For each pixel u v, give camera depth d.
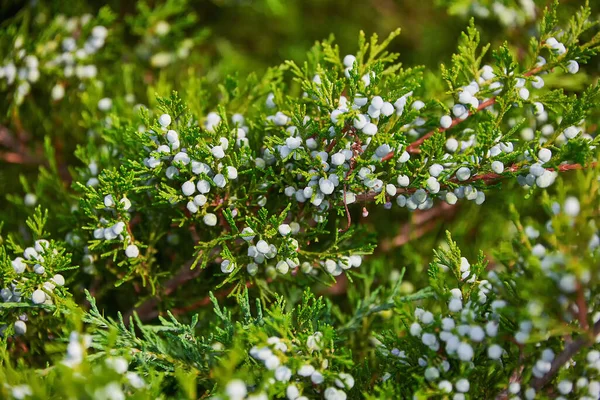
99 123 0.80
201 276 0.76
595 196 0.66
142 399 0.64
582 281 0.64
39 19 0.84
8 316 0.72
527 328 0.65
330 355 0.67
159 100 0.71
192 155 0.70
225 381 0.64
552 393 0.67
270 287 0.75
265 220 0.70
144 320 0.77
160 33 0.86
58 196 0.79
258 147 0.74
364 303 0.76
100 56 0.84
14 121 0.83
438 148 0.70
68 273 0.76
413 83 0.70
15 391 0.66
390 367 0.70
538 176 0.69
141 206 0.74
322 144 0.70
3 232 0.80
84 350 0.66
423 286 0.81
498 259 0.67
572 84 0.80
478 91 0.73
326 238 0.78
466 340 0.66
